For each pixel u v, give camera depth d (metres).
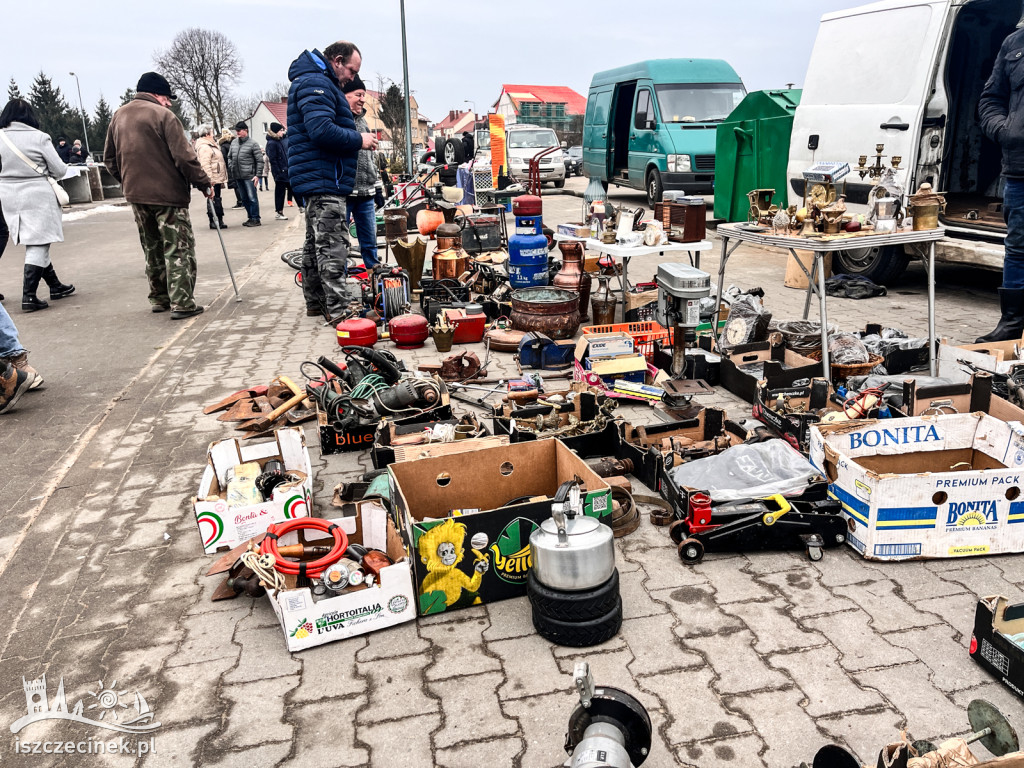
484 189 13.61
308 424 4.33
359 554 2.60
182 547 3.05
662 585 2.65
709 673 2.19
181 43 69.00
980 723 1.68
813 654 2.25
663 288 5.15
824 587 2.59
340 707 2.12
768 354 4.77
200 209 19.53
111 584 2.81
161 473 3.74
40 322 7.21
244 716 2.10
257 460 3.38
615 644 2.34
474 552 2.52
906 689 2.09
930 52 6.23
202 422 4.41
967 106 7.42
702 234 5.58
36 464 3.95
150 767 1.94
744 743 1.92
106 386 5.19
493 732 2.00
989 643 2.11
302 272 6.95
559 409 3.82
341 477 3.61
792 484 2.89
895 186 4.41
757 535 2.79
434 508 2.92
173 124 6.53
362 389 4.04
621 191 19.09
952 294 6.90
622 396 4.37
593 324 5.92
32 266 7.62
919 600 2.49
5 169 7.38
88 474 3.76
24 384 4.75
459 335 5.93
